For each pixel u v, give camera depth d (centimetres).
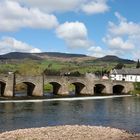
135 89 19850
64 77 16775
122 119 8831
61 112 10169
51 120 8438
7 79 14500
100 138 5366
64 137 5409
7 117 8781
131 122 8275
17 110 10356
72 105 12406
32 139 5238
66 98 15350
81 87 18112
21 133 5769
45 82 15962
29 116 9069
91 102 13912
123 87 19775
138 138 5291
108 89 18925
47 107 11475
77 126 6662
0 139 5250
